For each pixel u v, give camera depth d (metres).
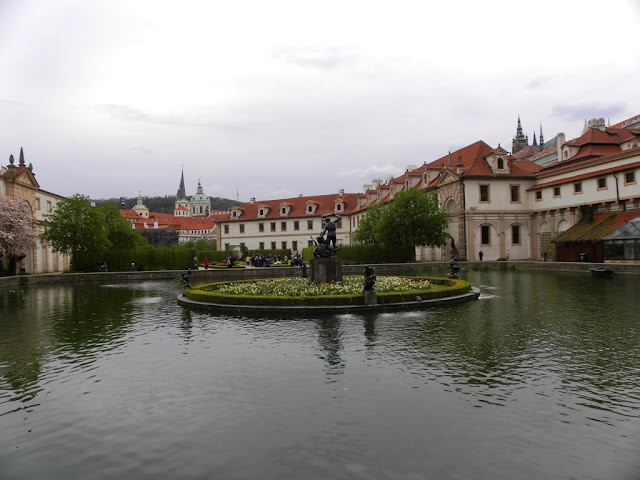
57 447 6.45
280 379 9.05
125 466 5.86
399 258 53.44
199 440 6.50
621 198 41.62
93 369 10.12
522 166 71.19
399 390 8.27
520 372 9.18
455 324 14.18
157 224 161.38
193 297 20.70
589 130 54.28
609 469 5.54
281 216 88.94
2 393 8.66
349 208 88.44
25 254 43.66
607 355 10.27
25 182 49.19
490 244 53.50
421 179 66.62
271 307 17.22
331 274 22.59
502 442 6.25
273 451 6.11
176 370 9.87
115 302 22.58
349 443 6.29
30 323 16.28
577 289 23.06
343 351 11.09
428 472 5.52
